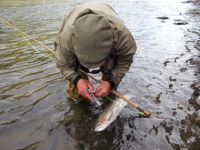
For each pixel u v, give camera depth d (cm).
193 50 252
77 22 102
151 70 197
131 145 117
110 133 124
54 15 421
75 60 123
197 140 120
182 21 404
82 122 132
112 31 109
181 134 124
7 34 301
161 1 687
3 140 119
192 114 139
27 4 550
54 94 157
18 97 153
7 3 562
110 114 124
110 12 122
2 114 137
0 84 169
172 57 230
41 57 220
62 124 130
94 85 165
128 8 546
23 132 124
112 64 125
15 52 234
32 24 354
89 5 129
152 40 288
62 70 125
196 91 164
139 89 165
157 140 120
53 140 120
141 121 132
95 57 101
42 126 129
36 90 162
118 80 127
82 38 100
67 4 553
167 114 139
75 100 149
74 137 121
